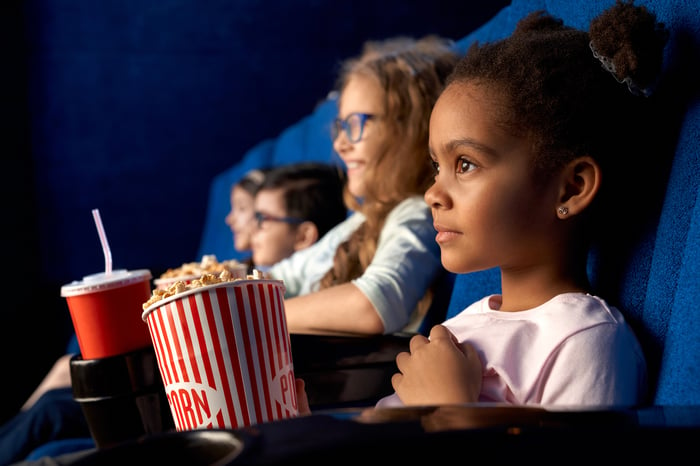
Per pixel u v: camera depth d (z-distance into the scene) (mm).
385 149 1404
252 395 657
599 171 715
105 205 3559
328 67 3543
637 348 678
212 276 671
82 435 1253
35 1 3463
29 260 3438
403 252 1233
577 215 735
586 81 717
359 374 890
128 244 3582
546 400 660
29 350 3041
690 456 381
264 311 671
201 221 3615
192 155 3596
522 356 692
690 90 697
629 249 757
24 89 3467
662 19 749
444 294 1250
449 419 404
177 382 665
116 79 3541
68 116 3510
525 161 714
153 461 408
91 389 802
